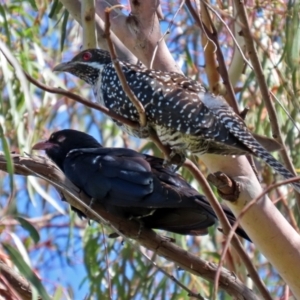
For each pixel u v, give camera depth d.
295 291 9.69
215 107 9.05
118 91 9.54
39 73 13.55
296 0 11.53
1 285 8.85
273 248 9.63
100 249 13.61
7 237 12.62
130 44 10.61
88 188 10.20
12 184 7.70
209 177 9.49
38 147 11.86
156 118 9.08
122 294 13.12
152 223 10.31
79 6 10.77
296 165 12.91
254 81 13.61
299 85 12.70
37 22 13.86
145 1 10.58
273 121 9.95
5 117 11.96
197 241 15.07
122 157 10.50
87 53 10.80
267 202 9.64
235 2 9.98
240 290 9.38
